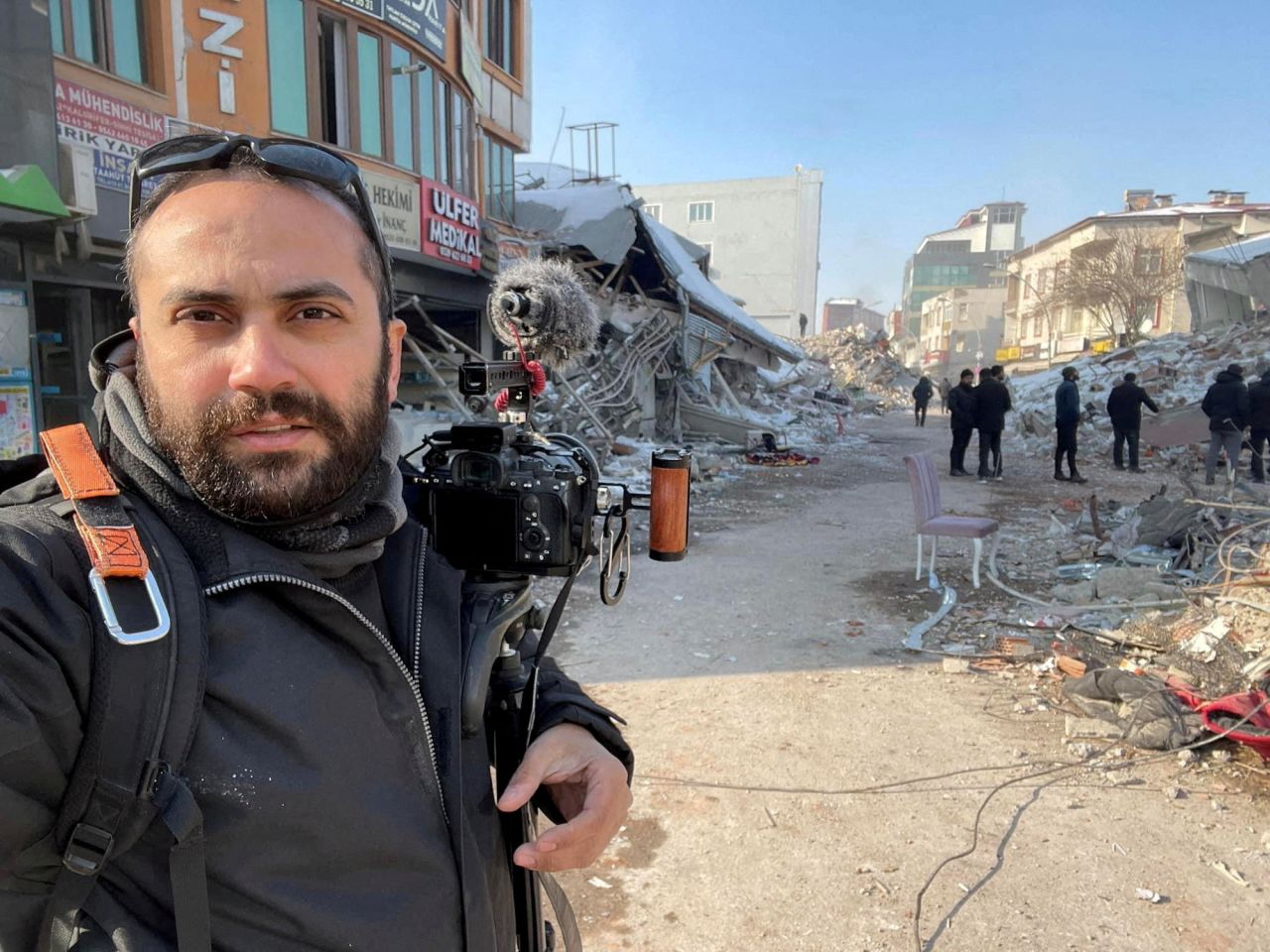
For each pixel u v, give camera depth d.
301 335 0.80
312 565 0.85
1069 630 4.95
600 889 2.66
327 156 0.86
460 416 9.95
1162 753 3.45
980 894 2.60
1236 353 19.38
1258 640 4.09
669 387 16.08
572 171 19.78
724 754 3.51
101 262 6.72
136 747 0.69
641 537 7.47
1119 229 44.78
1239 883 2.63
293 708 0.77
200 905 0.71
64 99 6.12
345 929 0.78
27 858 0.69
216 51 7.44
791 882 2.68
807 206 58.00
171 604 0.72
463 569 1.13
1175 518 6.46
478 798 1.00
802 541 7.70
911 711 3.92
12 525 0.72
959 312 72.56
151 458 0.80
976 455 15.97
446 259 10.63
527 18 15.04
